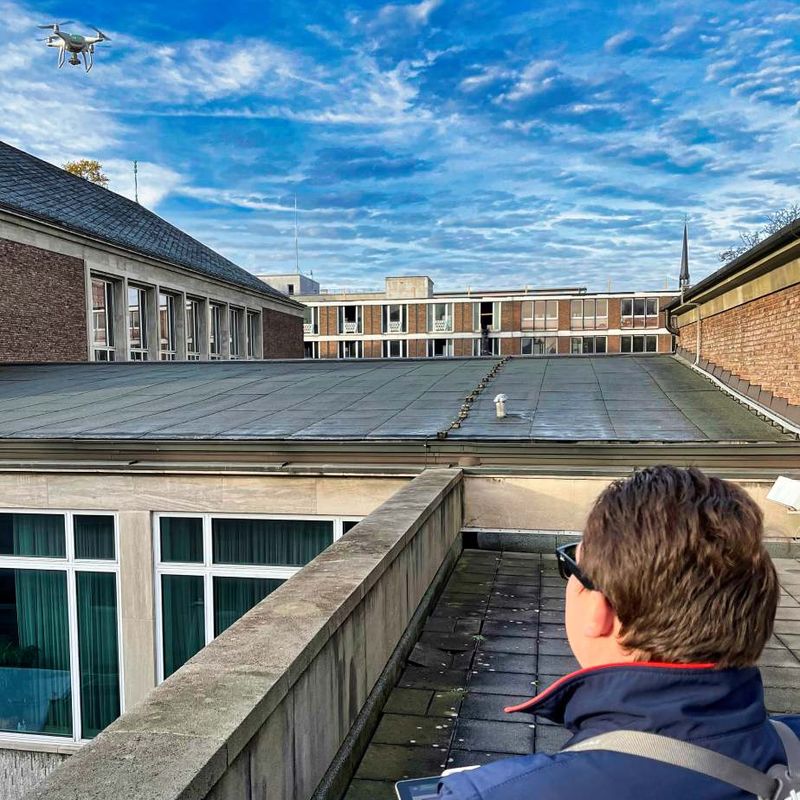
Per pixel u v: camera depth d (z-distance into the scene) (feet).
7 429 33.88
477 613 19.42
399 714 13.50
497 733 12.75
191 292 117.50
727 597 3.29
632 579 3.39
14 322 76.64
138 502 29.84
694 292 48.32
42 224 80.59
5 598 31.17
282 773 8.55
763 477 25.68
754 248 33.30
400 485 28.43
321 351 273.33
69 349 85.81
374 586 13.39
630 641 3.44
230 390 46.57
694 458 26.66
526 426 31.50
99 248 91.71
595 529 3.72
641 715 3.19
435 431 30.37
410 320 265.95
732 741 3.12
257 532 29.81
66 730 30.81
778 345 33.78
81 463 29.96
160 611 30.32
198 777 6.24
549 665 15.80
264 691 7.98
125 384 51.49
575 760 3.14
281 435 30.53
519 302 256.52
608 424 31.76
